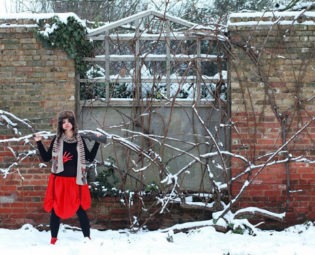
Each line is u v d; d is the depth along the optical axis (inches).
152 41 331.3
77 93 332.5
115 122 333.7
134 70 327.9
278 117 319.9
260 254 255.1
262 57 319.9
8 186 327.0
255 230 302.4
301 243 281.1
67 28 321.1
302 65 319.3
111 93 332.8
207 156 319.9
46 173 327.0
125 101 331.6
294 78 319.6
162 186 323.9
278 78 320.2
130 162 330.3
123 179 327.9
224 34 323.6
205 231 299.4
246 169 317.7
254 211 312.2
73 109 326.0
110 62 342.0
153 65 330.3
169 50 326.3
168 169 333.1
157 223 328.8
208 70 341.4
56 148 278.1
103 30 326.6
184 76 325.4
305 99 319.6
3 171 323.6
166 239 287.6
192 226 307.9
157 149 331.3
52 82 326.0
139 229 321.1
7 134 326.3
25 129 327.0
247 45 319.0
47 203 277.9
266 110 320.8
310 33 319.0
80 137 281.9
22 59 325.7
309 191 322.0
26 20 323.6
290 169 321.4
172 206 327.9
